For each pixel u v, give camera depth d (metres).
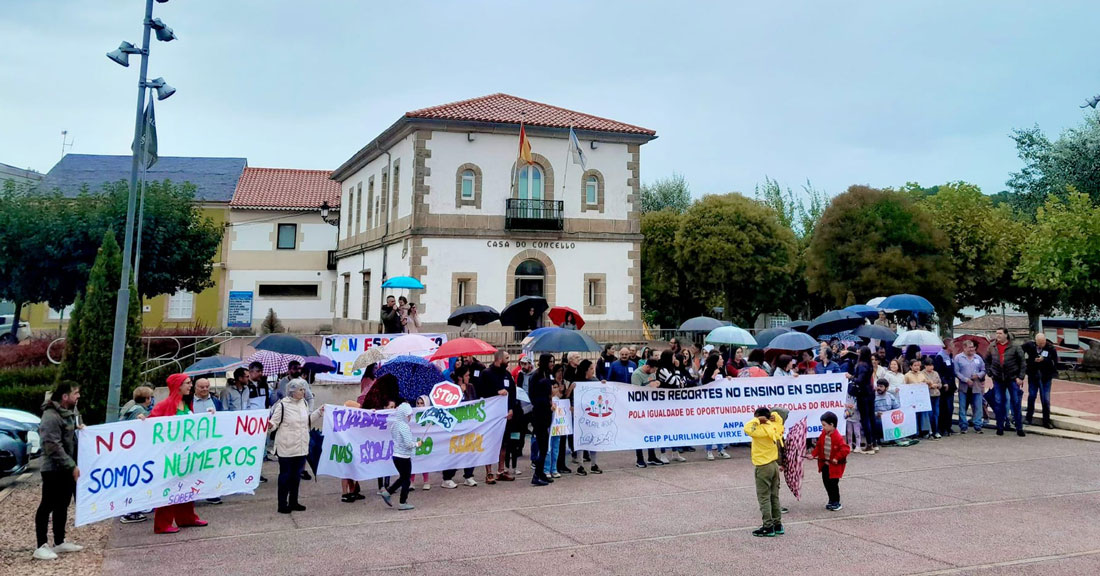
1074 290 26.34
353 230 36.31
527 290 27.91
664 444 12.84
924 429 15.28
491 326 26.84
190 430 8.91
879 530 8.55
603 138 28.83
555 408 11.84
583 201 28.56
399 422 9.95
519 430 11.98
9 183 28.38
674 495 10.51
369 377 12.33
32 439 12.36
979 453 13.58
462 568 7.25
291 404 9.75
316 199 42.66
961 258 31.66
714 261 36.78
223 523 9.09
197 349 22.09
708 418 13.19
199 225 29.95
